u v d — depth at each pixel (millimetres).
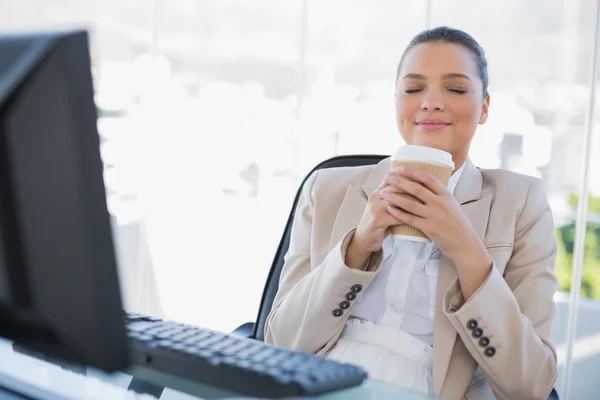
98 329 563
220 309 2510
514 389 1120
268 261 2416
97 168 544
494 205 1287
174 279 2562
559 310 1892
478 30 1938
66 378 805
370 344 1188
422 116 1271
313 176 1453
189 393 749
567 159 1861
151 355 739
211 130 2455
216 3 2398
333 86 2184
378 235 1131
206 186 2492
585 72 1822
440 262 1214
